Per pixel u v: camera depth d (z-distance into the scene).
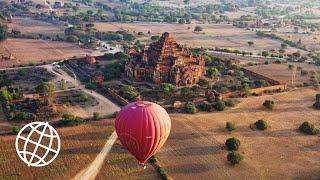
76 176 116.56
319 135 146.12
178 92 183.38
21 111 158.88
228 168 122.75
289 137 144.00
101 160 124.69
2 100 165.00
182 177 117.19
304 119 159.75
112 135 140.75
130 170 119.69
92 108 166.62
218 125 151.25
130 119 95.31
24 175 116.50
